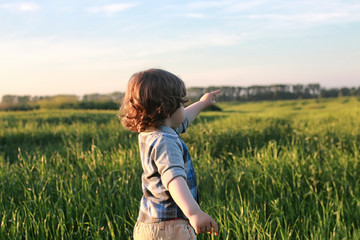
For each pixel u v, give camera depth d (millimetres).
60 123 10148
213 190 3928
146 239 1928
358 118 9641
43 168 4266
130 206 3426
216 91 2662
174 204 1891
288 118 10773
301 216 3299
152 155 1917
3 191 3721
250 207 3309
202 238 2852
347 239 2762
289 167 4266
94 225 3062
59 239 2984
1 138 7852
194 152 5211
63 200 3521
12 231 2912
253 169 4191
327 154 5141
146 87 1942
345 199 3623
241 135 7090
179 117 2064
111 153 5391
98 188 3826
